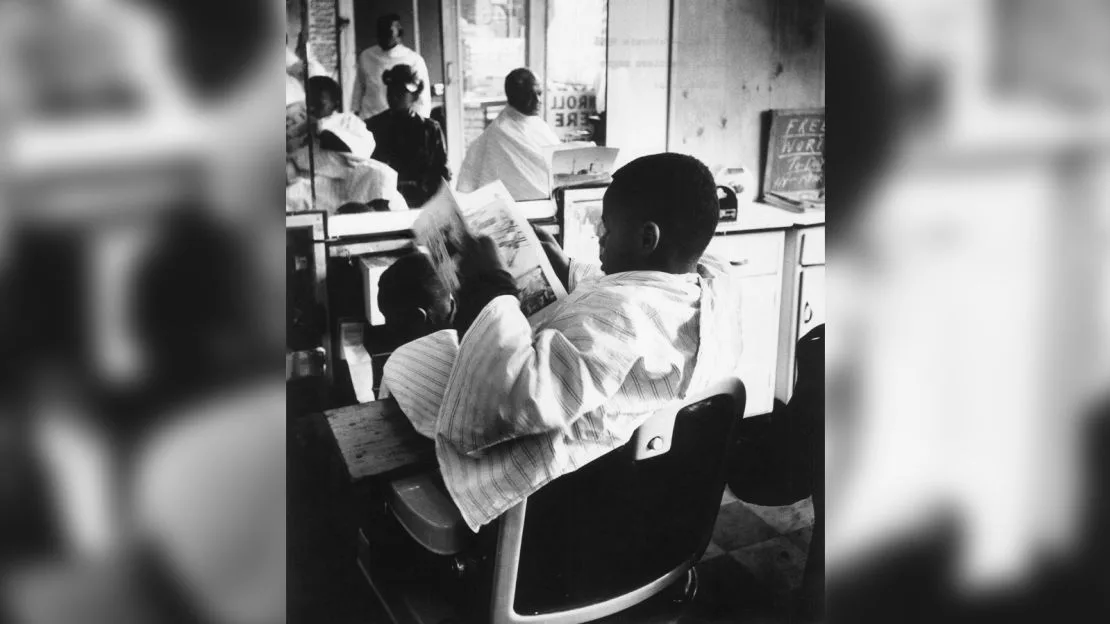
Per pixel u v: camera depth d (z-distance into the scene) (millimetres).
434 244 2188
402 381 1443
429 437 1349
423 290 2203
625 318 1253
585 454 1155
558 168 2508
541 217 2492
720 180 2842
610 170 2605
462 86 2355
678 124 2713
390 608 1580
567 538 1216
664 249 1428
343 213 2271
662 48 2627
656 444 1207
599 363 1198
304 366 2246
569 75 2496
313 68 2186
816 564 1942
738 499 2576
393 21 2234
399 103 2285
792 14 2811
